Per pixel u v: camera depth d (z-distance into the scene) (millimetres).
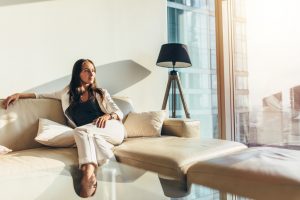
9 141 2139
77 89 2465
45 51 2803
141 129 2607
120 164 1969
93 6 3117
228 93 3295
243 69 3332
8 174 1567
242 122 3340
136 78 3475
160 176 1646
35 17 2742
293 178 1236
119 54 3318
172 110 3617
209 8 4145
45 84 2801
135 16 3471
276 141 3117
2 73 2572
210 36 4137
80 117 2404
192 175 1599
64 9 2920
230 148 2033
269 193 1269
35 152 1994
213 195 1338
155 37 3668
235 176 1398
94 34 3125
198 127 2729
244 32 3326
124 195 1340
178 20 4055
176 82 3629
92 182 1547
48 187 1466
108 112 2473
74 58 2984
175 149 1902
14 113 2223
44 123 2193
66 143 2137
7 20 2594
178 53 3312
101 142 1991
